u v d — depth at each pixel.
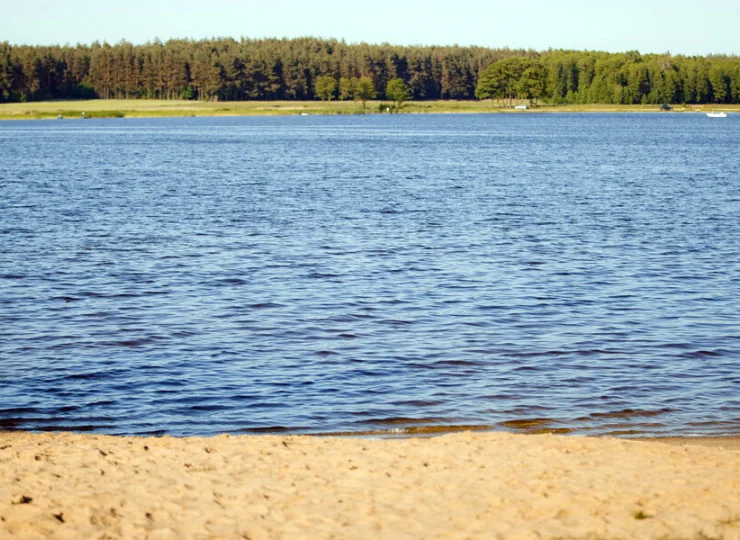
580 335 19.03
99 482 9.66
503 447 11.05
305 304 21.98
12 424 13.56
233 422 13.65
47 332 19.25
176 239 32.03
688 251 29.69
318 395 14.98
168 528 8.40
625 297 22.75
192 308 21.53
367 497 9.18
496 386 15.46
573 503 8.80
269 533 8.28
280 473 10.02
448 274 25.72
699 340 18.61
